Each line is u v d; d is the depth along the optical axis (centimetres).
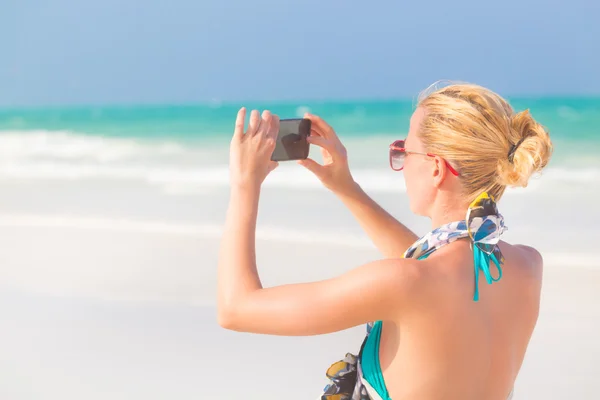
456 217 196
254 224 192
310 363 536
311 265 761
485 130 188
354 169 1491
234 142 198
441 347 175
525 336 203
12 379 521
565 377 516
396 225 248
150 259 834
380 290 172
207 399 482
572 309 644
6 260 865
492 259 189
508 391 194
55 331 619
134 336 599
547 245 853
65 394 495
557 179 1299
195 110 4109
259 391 493
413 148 201
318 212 1009
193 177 1523
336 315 174
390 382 183
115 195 1314
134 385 507
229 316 183
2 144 2572
